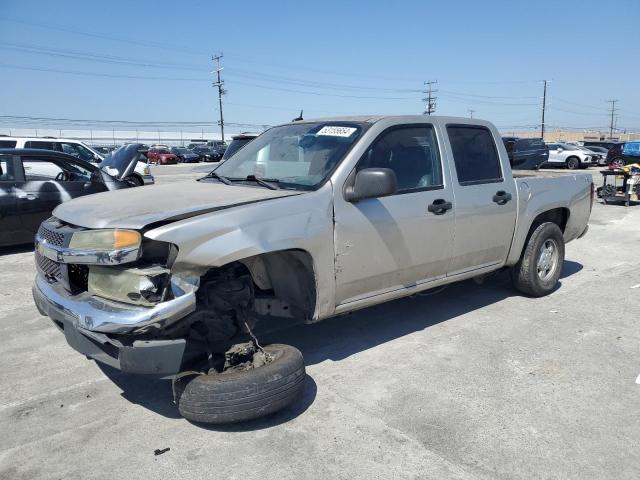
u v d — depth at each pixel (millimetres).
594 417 3336
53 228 3453
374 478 2762
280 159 4266
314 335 4691
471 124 4906
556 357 4227
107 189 8938
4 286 6352
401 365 4078
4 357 4312
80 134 94000
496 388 3707
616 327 4887
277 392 3082
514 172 6766
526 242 5523
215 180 4449
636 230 10055
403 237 4117
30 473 2826
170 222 3113
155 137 101125
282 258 3688
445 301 5633
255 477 2775
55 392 3721
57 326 3473
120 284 3045
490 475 2779
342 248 3756
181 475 2795
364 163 3949
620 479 2750
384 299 4195
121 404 3553
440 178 4488
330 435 3145
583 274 6816
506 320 5062
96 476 2795
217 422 3039
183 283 3031
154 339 3012
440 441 3080
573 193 5934
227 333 3363
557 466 2852
